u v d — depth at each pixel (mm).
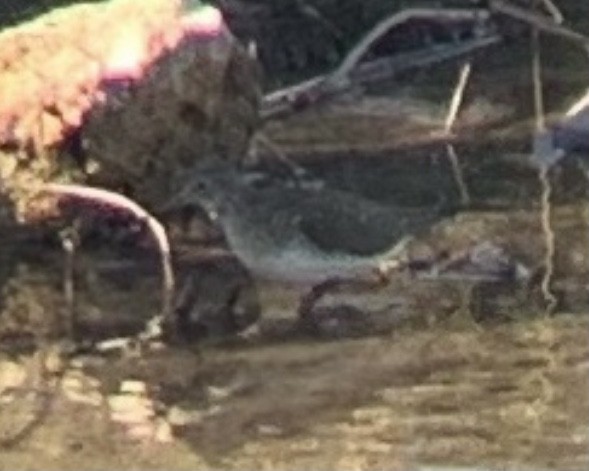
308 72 13031
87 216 10953
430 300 10328
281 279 10570
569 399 9375
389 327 10070
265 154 11914
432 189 11688
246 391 9578
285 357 9844
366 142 12289
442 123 12523
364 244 10930
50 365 9930
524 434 9070
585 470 8750
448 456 8938
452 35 13312
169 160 11148
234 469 8945
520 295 10344
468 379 9570
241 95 11594
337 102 12695
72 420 9414
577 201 11492
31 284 10617
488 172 11945
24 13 12102
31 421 9430
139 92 11062
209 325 10180
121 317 10320
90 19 11367
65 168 11055
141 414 9453
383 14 13344
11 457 9109
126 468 8992
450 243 10969
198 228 11039
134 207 10906
